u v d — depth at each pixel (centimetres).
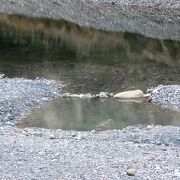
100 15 8800
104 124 3166
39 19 8288
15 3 10119
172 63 5447
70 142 2498
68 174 1875
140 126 3102
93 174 1884
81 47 6253
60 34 7169
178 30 7469
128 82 4481
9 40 6612
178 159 2153
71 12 9119
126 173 1903
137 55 5806
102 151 2288
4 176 1828
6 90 3784
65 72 4822
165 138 2675
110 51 6019
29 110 3475
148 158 2152
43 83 4191
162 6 9519
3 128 2916
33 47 6216
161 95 3888
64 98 3853
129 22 8088
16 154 2128
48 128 3059
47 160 2056
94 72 4850
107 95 3981
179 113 3472
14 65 5153
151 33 7169
